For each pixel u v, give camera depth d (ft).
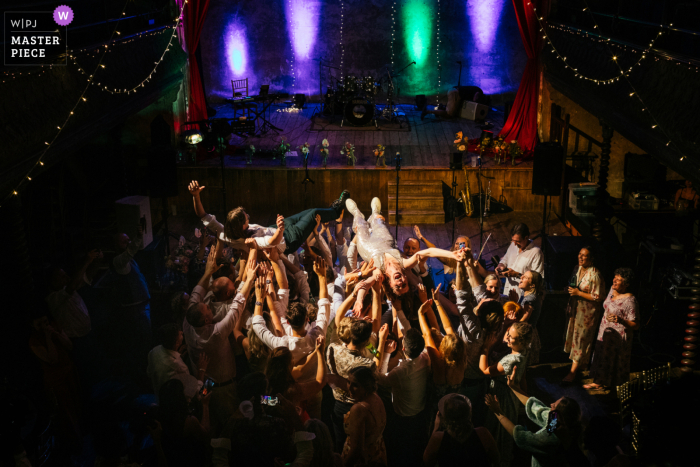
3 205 20.77
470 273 16.57
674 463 14.21
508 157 43.47
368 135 48.80
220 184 41.91
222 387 15.99
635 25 31.86
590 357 19.40
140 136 41.96
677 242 26.58
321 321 15.21
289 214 42.55
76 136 25.09
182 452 13.08
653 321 24.48
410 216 40.19
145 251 27.61
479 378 16.06
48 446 16.05
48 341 16.85
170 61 41.37
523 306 18.47
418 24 55.42
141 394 19.39
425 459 12.61
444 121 52.90
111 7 36.06
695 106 21.02
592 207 35.27
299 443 12.01
